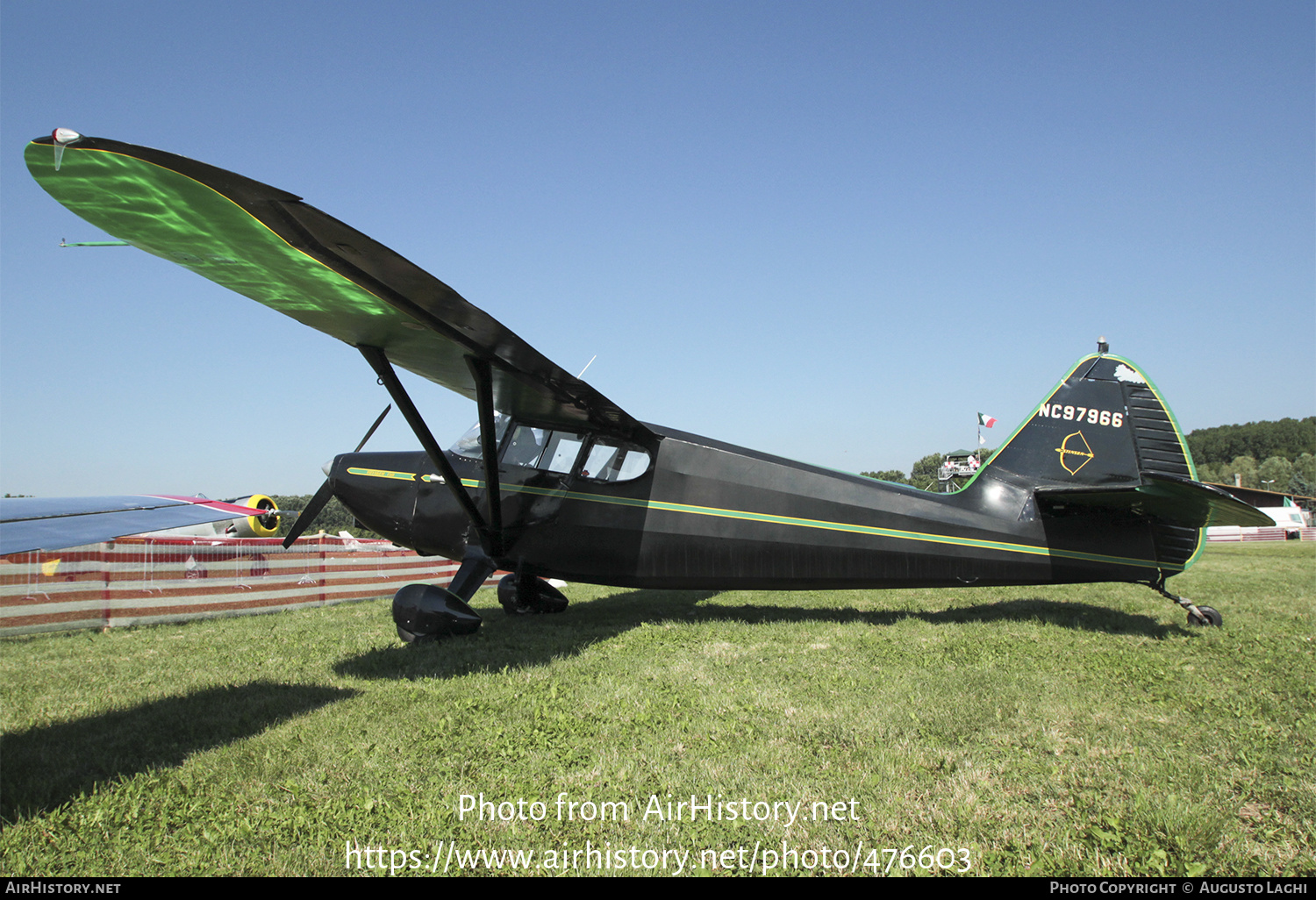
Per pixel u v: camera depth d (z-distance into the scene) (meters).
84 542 3.01
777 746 3.61
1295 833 2.74
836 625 7.26
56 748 3.67
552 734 3.81
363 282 4.55
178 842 2.71
